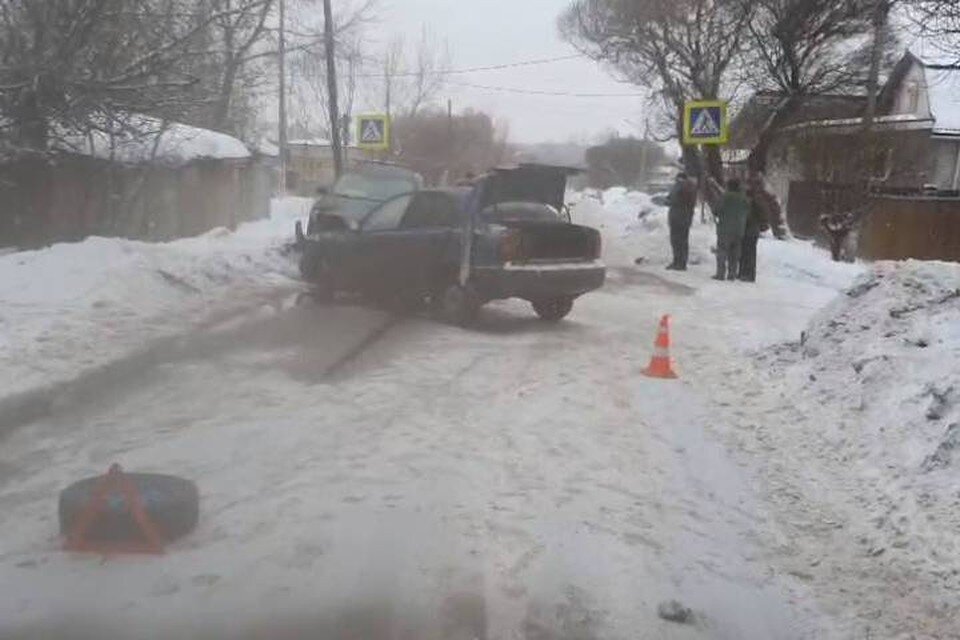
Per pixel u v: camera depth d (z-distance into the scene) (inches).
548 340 451.5
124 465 246.2
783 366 373.4
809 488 251.0
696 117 785.6
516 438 285.3
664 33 1087.0
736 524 225.9
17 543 196.5
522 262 466.3
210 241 770.8
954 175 1280.8
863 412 295.4
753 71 1032.2
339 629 165.3
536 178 497.4
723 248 718.5
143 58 594.9
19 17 551.2
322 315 498.0
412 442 276.4
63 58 555.5
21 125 584.4
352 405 315.3
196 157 906.7
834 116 1031.0
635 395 345.4
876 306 356.5
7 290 435.5
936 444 250.5
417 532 209.0
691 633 171.3
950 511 223.0
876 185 881.5
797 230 1091.9
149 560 189.6
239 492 229.8
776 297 624.7
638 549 206.8
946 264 370.3
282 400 318.3
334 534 205.8
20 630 161.2
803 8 909.2
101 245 544.1
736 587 191.6
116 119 611.8
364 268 523.5
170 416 294.2
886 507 232.8
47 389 314.0
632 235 1183.6
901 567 203.2
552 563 196.5
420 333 457.4
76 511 192.9
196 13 624.7
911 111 1339.8
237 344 408.8
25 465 245.0
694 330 489.7
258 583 181.2
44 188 690.8
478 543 204.7
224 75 814.5
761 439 294.2
